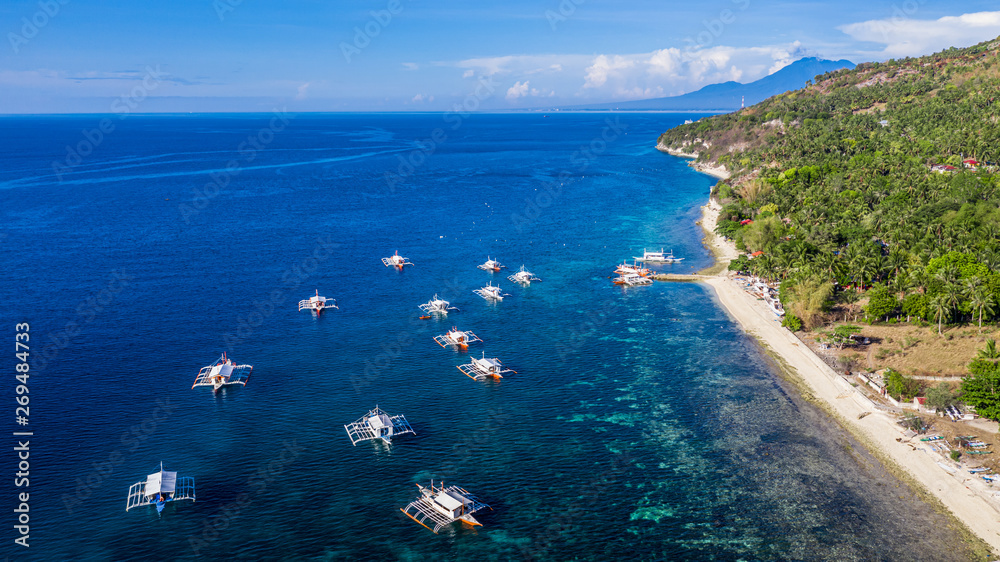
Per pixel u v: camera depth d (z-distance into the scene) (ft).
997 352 395.96
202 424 376.89
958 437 345.10
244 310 577.43
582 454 349.41
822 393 412.77
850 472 328.29
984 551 270.26
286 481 323.78
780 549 276.00
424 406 403.75
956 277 475.72
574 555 274.98
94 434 363.76
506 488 320.09
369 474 330.75
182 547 276.82
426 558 272.92
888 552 272.51
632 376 445.37
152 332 519.19
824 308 517.96
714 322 548.72
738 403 403.95
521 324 550.36
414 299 618.85
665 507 304.91
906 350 447.42
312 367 459.32
